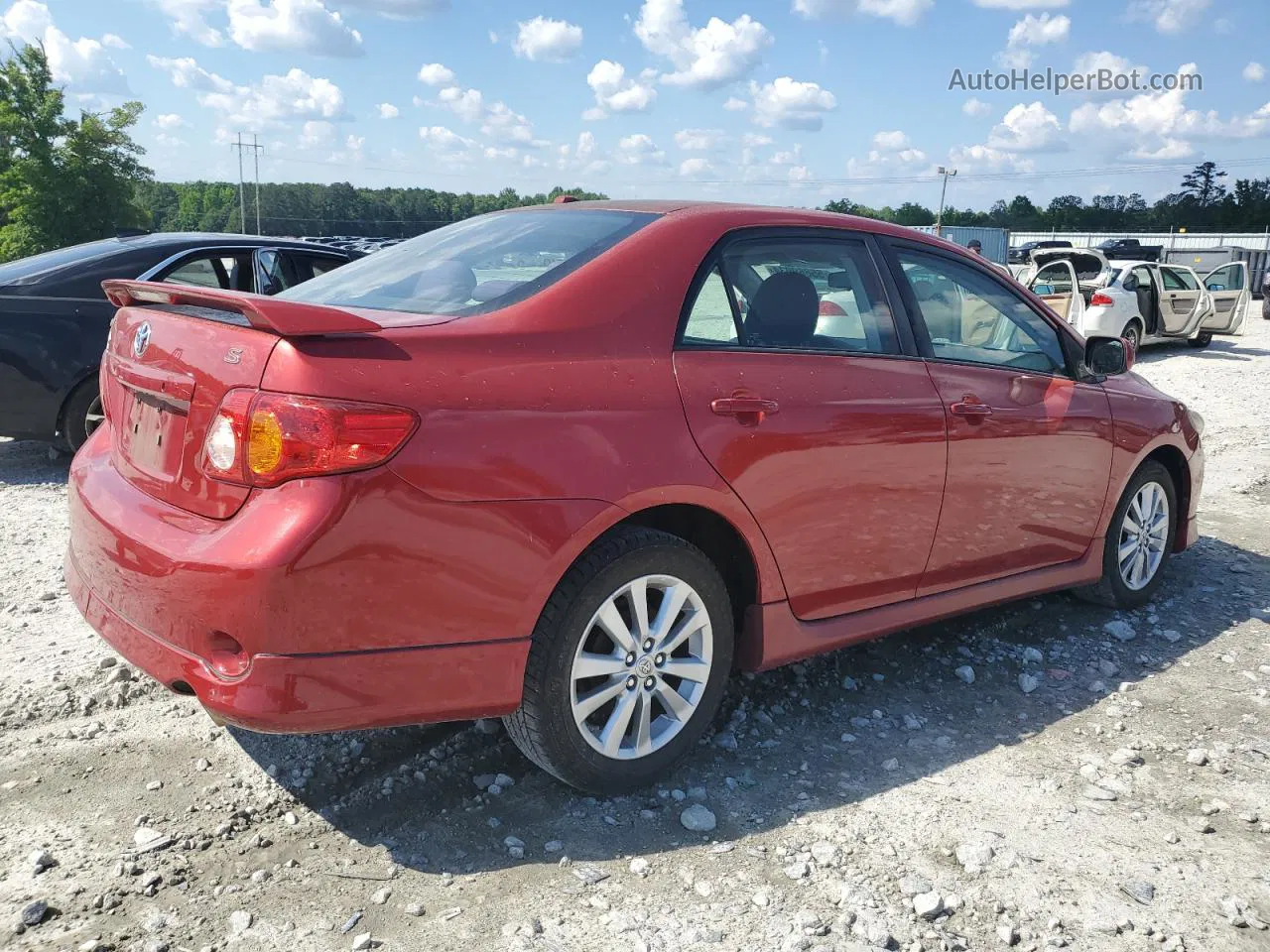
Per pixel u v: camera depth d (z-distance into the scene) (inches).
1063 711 143.3
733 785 119.3
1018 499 153.3
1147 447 175.8
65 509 225.0
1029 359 159.8
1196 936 94.9
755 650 125.9
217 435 94.3
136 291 110.7
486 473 97.5
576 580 105.0
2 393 239.8
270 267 278.4
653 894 98.3
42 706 131.1
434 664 97.7
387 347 96.1
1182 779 124.2
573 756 108.8
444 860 103.0
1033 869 104.3
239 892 96.7
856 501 129.6
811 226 134.6
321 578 90.8
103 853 101.7
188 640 94.1
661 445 109.4
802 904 97.4
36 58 1995.6
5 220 2149.4
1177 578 204.1
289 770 118.7
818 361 127.4
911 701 144.9
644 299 114.5
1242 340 796.6
